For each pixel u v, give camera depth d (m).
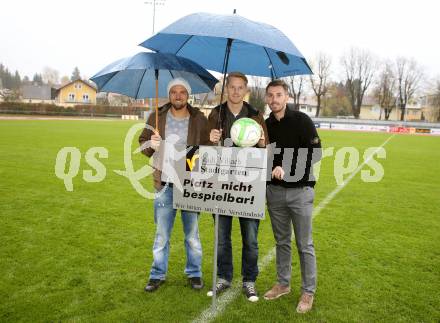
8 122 32.78
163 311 3.37
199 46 3.89
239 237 5.48
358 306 3.56
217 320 3.25
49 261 4.37
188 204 3.34
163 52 3.74
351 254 4.88
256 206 3.18
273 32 3.07
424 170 12.52
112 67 3.62
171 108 3.74
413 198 8.23
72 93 77.69
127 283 3.88
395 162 14.58
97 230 5.53
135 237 5.27
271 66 3.85
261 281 4.10
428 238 5.57
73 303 3.45
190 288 3.83
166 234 3.79
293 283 4.05
